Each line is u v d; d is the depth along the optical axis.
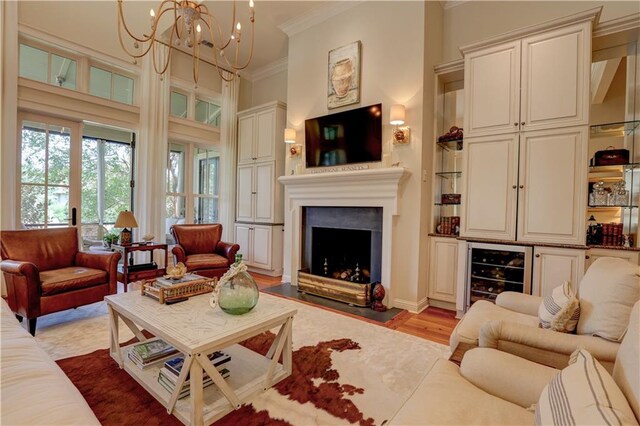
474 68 3.15
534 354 1.35
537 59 2.84
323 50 4.23
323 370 2.12
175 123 5.06
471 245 3.12
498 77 3.02
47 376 1.25
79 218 4.12
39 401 1.07
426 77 3.47
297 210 4.39
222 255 4.26
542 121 2.82
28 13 3.57
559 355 1.32
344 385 1.94
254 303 1.93
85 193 5.30
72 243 3.30
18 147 3.63
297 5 4.05
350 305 3.58
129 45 4.38
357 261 3.99
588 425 0.67
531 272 2.85
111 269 3.05
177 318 1.81
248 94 6.13
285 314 1.93
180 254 3.84
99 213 5.45
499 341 1.41
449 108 3.87
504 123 2.99
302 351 2.40
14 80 3.42
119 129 4.52
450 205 3.79
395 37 3.60
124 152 5.70
